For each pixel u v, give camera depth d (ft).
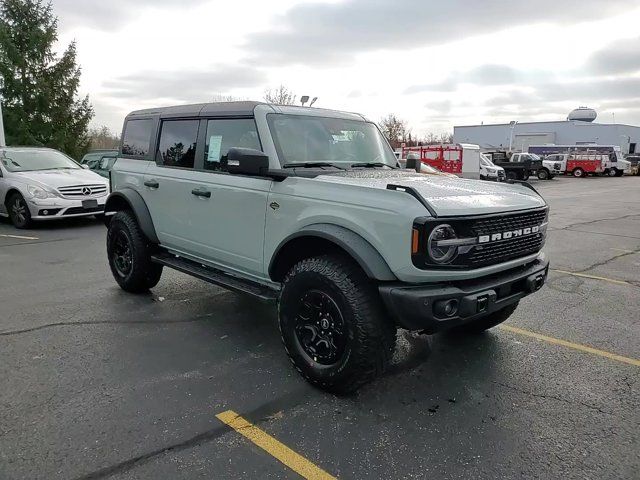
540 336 14.87
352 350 10.29
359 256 10.00
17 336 14.10
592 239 32.55
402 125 196.75
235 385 11.43
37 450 8.82
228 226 13.64
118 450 8.87
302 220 11.41
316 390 11.27
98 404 10.45
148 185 16.65
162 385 11.35
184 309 16.67
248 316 16.07
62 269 22.25
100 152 50.83
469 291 10.09
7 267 22.59
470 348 13.89
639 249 29.07
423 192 10.45
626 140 214.07
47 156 37.88
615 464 8.75
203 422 9.86
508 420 10.16
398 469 8.52
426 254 9.53
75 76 89.35
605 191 81.61
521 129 232.12
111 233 18.37
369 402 10.80
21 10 84.74
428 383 11.75
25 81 83.46
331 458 8.80
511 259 11.27
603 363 13.00
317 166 13.21
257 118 13.11
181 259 16.53
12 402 10.47
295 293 11.29
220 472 8.34
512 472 8.50
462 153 84.38
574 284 20.90
